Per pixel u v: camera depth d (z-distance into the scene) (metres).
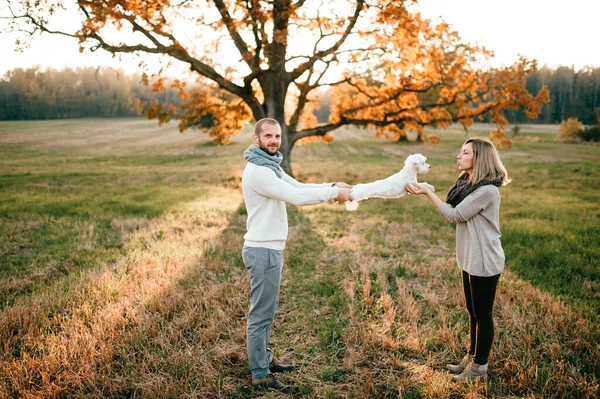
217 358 3.37
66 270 5.41
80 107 92.69
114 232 7.52
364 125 16.73
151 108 15.31
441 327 3.91
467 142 3.14
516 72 13.93
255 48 12.93
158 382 2.96
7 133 55.50
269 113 14.88
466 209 2.96
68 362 3.13
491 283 3.00
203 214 9.40
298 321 4.08
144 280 4.89
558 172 21.05
